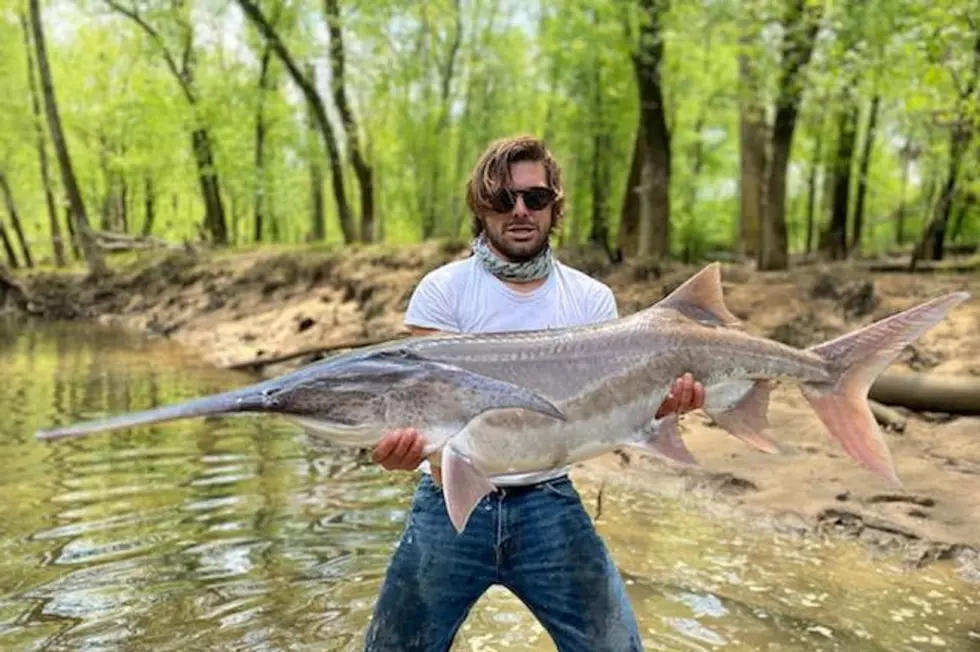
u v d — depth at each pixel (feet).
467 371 10.00
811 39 44.19
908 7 36.40
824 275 40.65
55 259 104.88
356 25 77.87
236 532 20.39
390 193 127.85
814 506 21.43
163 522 21.06
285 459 26.81
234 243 113.19
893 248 98.27
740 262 71.51
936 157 57.11
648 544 19.77
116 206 139.85
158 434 30.09
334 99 82.28
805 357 12.13
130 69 110.22
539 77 87.20
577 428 10.63
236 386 41.04
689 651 14.75
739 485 23.32
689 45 51.85
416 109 97.55
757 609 16.37
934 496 21.45
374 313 52.95
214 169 97.40
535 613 11.31
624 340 11.15
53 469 25.70
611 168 87.20
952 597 16.98
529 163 11.11
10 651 14.74
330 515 21.62
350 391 9.72
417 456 9.78
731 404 11.92
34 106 104.06
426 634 11.23
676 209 109.09
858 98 47.26
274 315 58.85
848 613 16.22
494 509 10.91
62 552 19.10
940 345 32.01
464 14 98.63
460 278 11.41
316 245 79.25
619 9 52.06
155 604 16.52
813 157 88.63
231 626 15.65
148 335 63.72
